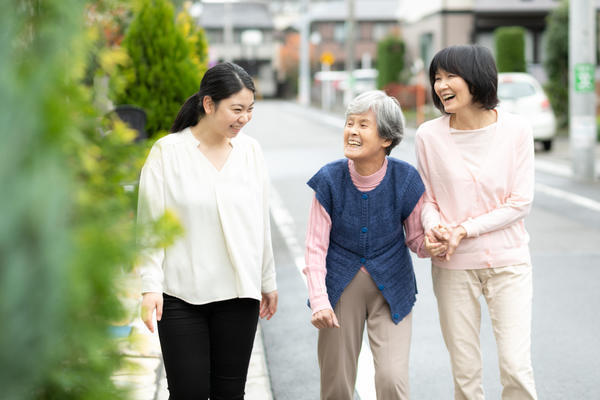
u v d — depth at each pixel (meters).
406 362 3.20
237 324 3.09
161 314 2.90
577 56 13.40
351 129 3.11
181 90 7.59
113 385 1.25
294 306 6.25
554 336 5.44
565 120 24.77
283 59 79.88
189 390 3.01
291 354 5.11
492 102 3.24
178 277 3.02
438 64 3.27
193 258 3.01
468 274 3.34
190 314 3.04
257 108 50.62
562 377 4.65
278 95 81.94
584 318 5.86
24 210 0.90
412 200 3.23
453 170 3.31
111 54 1.35
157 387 4.15
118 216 1.30
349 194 3.20
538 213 10.45
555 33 24.23
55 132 0.97
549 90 24.75
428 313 6.02
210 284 3.02
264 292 3.31
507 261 3.31
